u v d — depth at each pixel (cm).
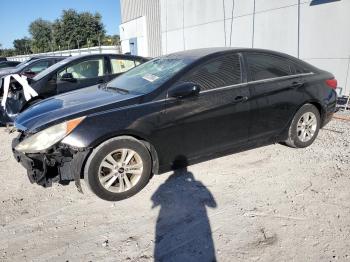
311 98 467
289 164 426
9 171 440
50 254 268
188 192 359
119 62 743
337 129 585
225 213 317
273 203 332
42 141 323
